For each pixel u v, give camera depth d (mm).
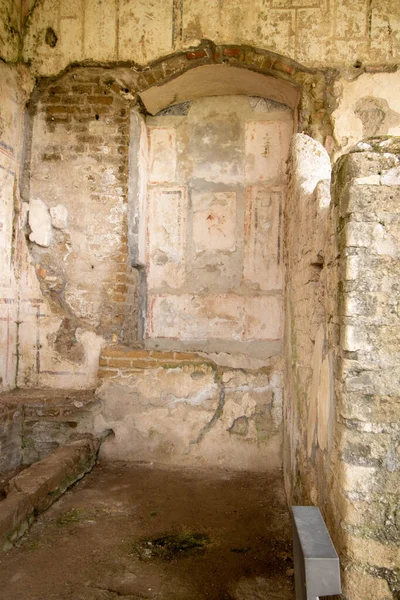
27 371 4098
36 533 2518
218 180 4422
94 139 4102
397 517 1443
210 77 4191
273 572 2174
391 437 1462
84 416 3791
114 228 4066
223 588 2049
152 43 4055
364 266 1489
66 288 4082
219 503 2965
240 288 4363
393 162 1502
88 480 3311
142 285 4441
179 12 4039
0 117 3764
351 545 1452
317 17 3947
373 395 1472
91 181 4090
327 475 1707
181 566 2219
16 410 3816
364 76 3916
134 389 3732
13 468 3771
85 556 2295
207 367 3686
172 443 3689
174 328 4430
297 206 2820
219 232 4406
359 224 1497
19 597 1969
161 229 4469
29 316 4098
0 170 3764
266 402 3650
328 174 2910
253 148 4395
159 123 4480
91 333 4059
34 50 4102
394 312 1475
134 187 4152
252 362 3764
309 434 2168
